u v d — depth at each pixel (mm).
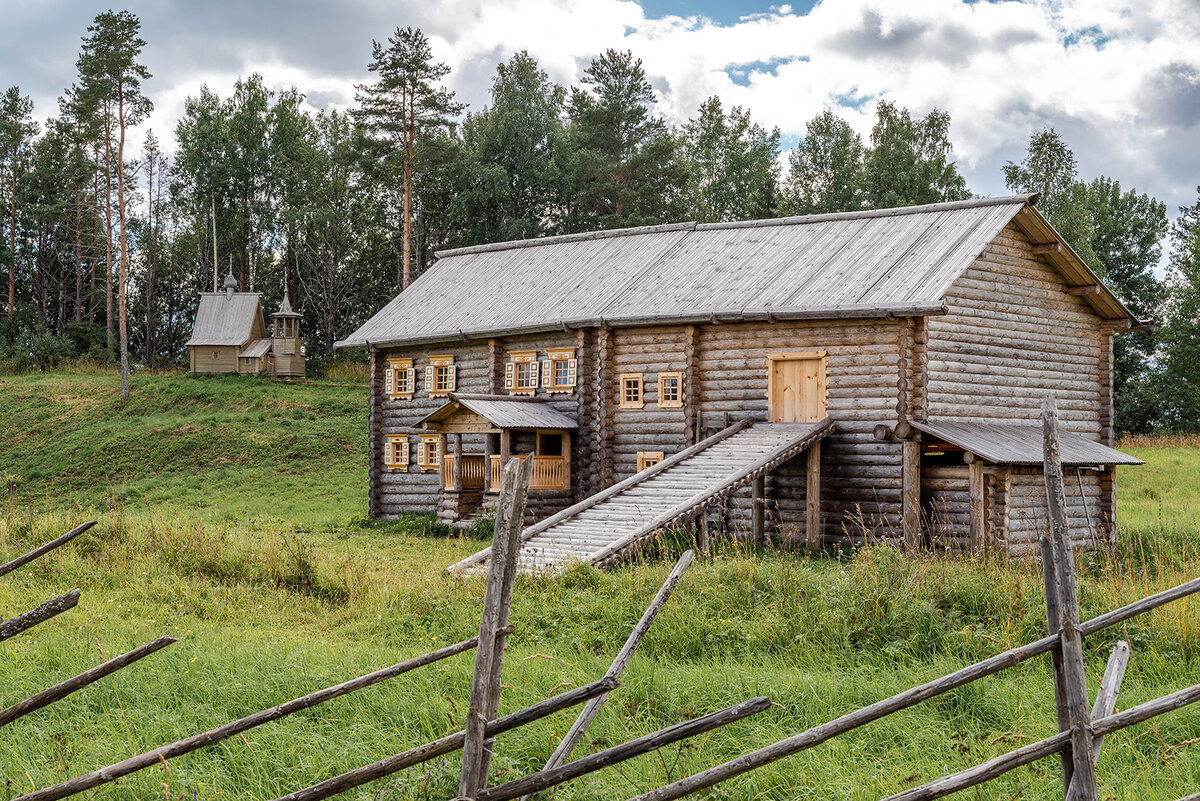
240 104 77125
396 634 13320
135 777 7293
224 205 74125
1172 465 39562
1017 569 14641
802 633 11609
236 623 14453
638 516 21422
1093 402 29156
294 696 9320
